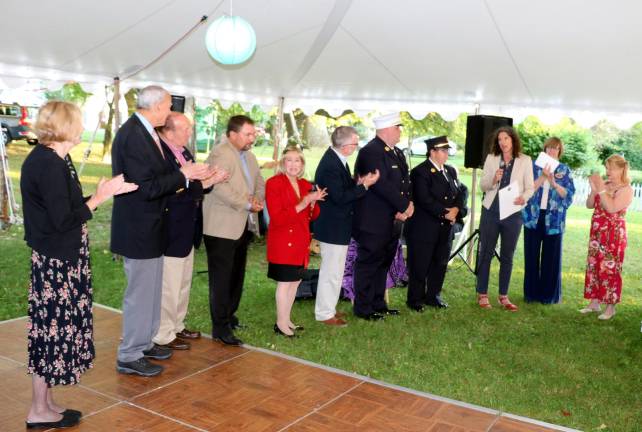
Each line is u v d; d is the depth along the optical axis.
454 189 5.80
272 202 4.45
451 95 7.84
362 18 5.88
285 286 4.70
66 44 5.82
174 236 4.06
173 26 5.70
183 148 4.20
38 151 2.85
